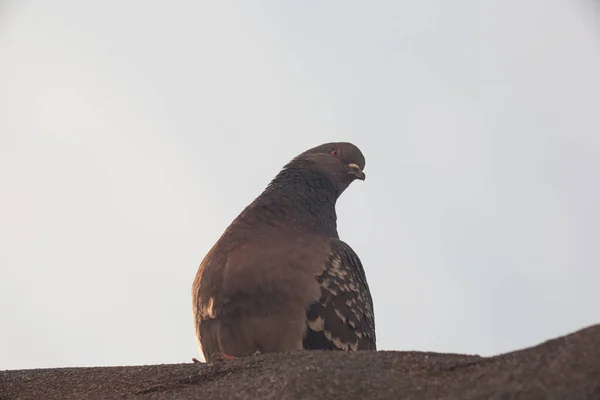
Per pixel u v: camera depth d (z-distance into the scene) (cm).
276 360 802
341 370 718
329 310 1223
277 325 1172
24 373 930
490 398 616
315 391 698
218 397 758
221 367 829
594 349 617
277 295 1179
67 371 921
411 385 676
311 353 800
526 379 620
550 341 654
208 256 1240
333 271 1252
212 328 1188
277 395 716
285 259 1207
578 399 578
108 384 866
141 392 833
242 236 1233
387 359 731
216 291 1182
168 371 857
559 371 613
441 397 645
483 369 663
